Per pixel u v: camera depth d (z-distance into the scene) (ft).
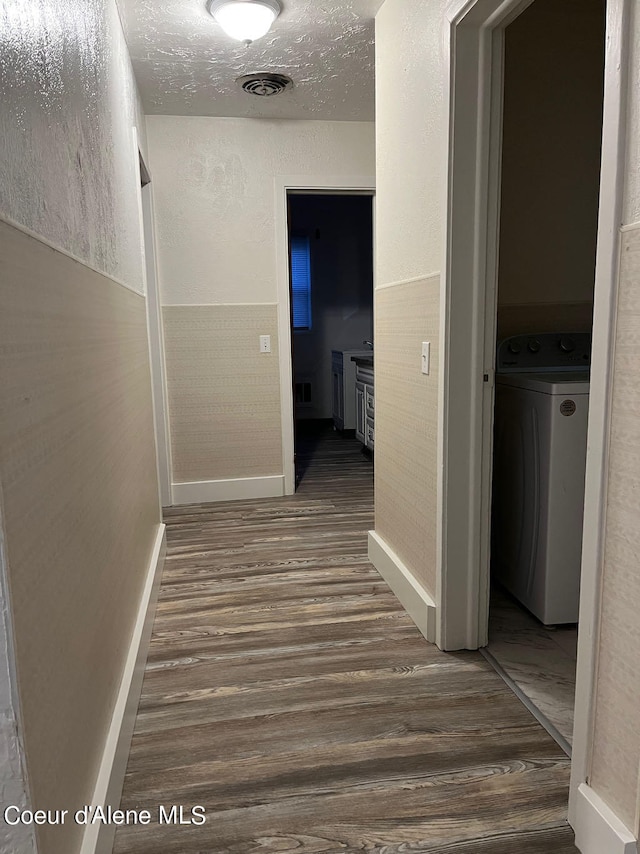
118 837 4.55
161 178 12.21
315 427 21.54
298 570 9.47
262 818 4.70
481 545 6.93
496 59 6.06
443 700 6.15
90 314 4.74
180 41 8.71
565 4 8.51
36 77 3.38
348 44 9.00
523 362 8.73
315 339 21.86
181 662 6.93
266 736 5.65
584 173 8.91
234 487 13.37
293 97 11.14
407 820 4.66
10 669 2.63
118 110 7.34
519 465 7.94
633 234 3.57
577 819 4.41
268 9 7.66
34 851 2.81
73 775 3.63
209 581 9.11
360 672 6.66
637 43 3.44
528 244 8.96
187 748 5.50
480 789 4.96
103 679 4.71
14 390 2.78
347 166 12.75
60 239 3.82
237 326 12.94
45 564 3.19
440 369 6.62
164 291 12.58
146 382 9.23
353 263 21.62
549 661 6.84
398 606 8.23
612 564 3.96
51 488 3.36
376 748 5.47
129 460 6.73
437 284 6.70
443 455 6.66
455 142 6.11
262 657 7.00
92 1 5.60
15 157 2.93
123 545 6.00
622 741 3.97
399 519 8.48
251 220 12.66
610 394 3.84
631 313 3.63
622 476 3.81
